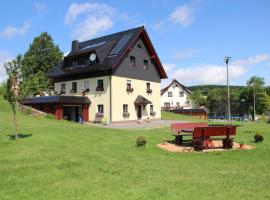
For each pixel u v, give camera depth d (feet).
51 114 117.19
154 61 150.92
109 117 126.31
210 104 223.30
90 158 42.04
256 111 223.30
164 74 154.10
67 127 78.69
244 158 43.75
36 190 27.81
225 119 196.03
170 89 276.00
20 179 31.45
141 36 142.92
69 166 37.19
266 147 53.21
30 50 186.91
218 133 52.06
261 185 29.53
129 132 75.00
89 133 67.77
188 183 30.07
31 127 71.82
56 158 41.16
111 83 126.41
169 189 27.91
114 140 60.75
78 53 139.85
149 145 55.01
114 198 25.36
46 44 188.75
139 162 40.65
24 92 55.06
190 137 67.56
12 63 55.16
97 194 26.50
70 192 27.17
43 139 54.65
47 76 170.50
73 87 142.20
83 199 25.20
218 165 39.22
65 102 123.54
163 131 79.66
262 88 224.33
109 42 141.59
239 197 25.71
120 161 40.96
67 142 54.75
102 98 129.29
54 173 33.83
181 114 200.44
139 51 142.10
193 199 25.11
